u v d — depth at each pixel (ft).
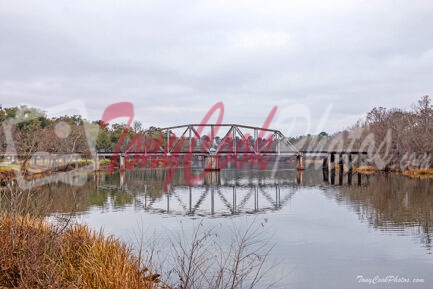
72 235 42.01
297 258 55.52
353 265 52.60
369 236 71.05
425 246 63.57
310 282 45.29
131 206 116.37
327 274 48.73
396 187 165.07
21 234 34.88
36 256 30.53
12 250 32.48
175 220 92.02
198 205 125.39
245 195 154.20
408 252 59.93
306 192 159.33
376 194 142.00
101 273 31.71
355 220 88.89
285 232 74.90
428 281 47.39
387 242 66.33
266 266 50.19
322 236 71.26
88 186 169.89
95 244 39.88
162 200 135.85
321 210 107.04
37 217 40.14
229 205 125.08
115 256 36.19
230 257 50.72
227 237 67.51
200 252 52.08
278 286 42.86
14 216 34.91
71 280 32.14
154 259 48.37
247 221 90.02
